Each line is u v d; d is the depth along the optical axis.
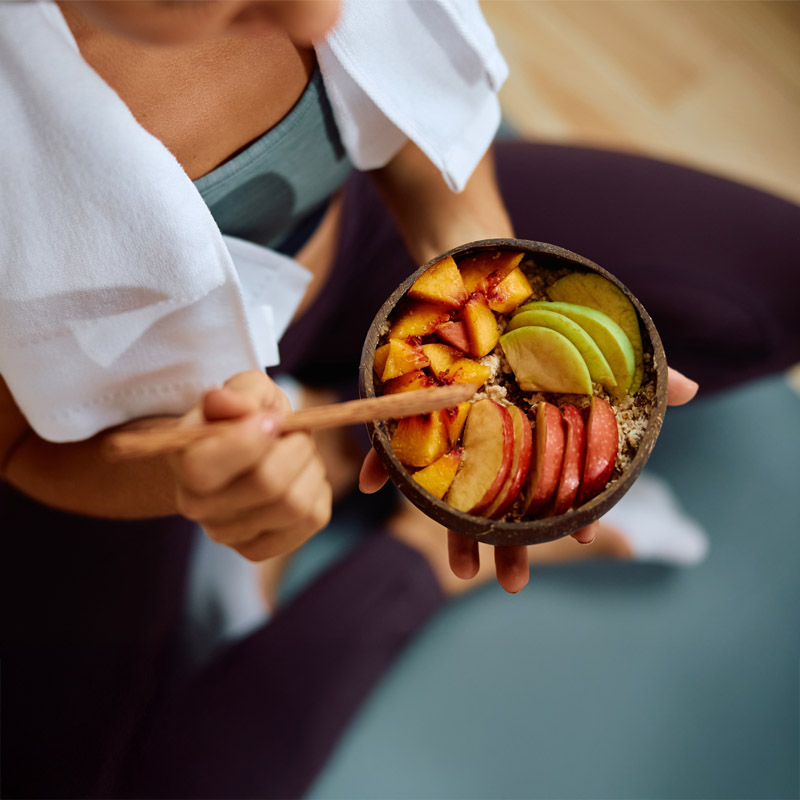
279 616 1.23
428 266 0.61
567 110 1.70
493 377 0.63
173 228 0.57
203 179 0.68
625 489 0.56
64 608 1.29
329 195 0.91
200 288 0.62
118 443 0.48
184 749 1.17
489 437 0.58
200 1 0.34
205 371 0.72
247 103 0.67
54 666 1.27
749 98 1.68
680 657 1.27
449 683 1.25
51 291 0.60
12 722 1.25
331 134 0.77
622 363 0.59
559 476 0.57
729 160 1.65
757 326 1.12
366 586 1.24
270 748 1.16
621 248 1.08
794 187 1.63
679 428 1.43
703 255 1.08
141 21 0.35
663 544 1.31
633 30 1.73
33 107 0.51
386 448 0.55
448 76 0.72
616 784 1.19
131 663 1.27
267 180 0.73
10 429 0.83
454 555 0.75
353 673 1.20
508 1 1.76
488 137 0.80
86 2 0.34
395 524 1.31
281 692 1.18
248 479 0.51
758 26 1.72
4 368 0.65
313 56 0.70
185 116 0.64
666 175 1.11
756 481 1.39
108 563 1.30
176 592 1.30
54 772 1.22
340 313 1.20
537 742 1.21
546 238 1.09
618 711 1.23
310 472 0.57
